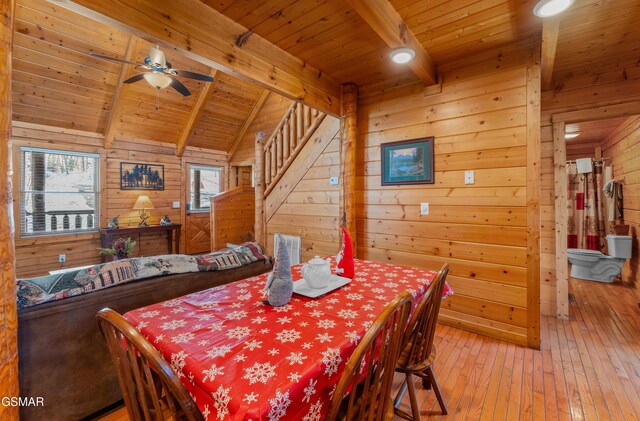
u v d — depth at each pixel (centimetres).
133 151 559
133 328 79
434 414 161
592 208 473
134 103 504
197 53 194
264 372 81
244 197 592
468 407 166
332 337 102
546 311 301
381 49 255
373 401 93
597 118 281
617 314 298
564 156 293
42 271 456
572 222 489
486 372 199
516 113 240
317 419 85
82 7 144
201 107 560
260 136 441
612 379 189
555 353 223
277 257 135
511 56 242
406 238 302
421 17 209
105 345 156
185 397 76
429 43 241
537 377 193
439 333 259
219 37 207
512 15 207
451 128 272
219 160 706
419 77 271
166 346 96
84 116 479
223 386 76
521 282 238
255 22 217
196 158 660
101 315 81
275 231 427
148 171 581
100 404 156
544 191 303
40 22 359
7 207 98
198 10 194
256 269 225
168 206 615
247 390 74
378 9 186
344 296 145
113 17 154
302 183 392
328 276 153
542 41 203
